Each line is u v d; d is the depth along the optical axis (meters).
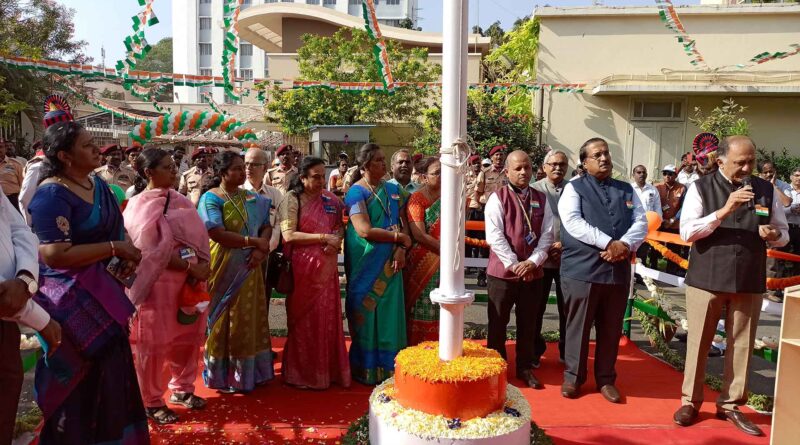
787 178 13.37
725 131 12.99
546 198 4.48
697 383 3.72
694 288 3.74
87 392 2.75
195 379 4.00
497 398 3.03
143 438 2.97
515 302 4.46
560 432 3.61
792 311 3.10
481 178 8.05
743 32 13.88
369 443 3.22
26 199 4.83
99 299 2.75
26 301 2.26
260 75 51.22
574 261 4.12
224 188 4.11
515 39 15.66
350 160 13.48
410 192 4.69
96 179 2.88
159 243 3.41
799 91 12.91
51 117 3.64
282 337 5.60
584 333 4.13
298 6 22.48
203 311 3.67
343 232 4.45
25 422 3.60
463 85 2.75
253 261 4.04
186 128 7.95
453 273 2.96
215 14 50.81
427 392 2.93
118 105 23.97
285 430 3.57
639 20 14.06
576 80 14.37
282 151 8.19
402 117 18.92
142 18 6.09
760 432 3.58
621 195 4.11
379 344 4.32
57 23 17.59
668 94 13.98
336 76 18.30
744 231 3.54
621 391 4.33
